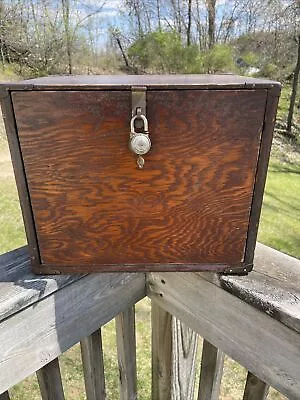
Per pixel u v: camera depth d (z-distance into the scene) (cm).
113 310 83
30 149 63
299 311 58
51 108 60
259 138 62
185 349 97
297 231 400
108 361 182
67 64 927
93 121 61
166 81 64
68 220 68
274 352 63
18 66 883
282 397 165
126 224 68
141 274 86
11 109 60
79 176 65
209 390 88
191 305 78
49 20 884
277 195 504
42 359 71
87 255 71
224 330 72
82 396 161
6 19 838
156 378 101
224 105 60
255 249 77
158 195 66
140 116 59
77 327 76
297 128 781
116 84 59
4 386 66
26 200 67
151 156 63
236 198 66
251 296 63
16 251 78
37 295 66
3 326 63
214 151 63
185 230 69
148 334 205
